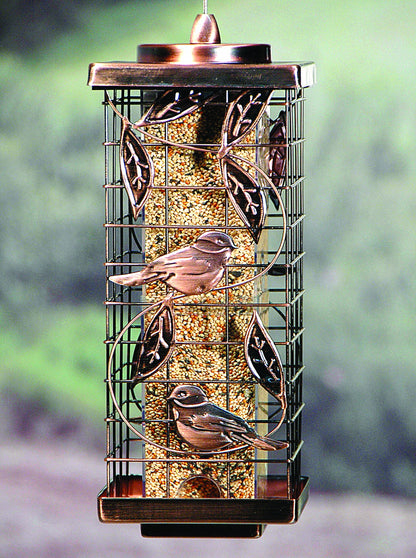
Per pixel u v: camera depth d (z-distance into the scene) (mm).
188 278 2383
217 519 2363
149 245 2496
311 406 5652
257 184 2344
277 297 4094
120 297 2695
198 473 2514
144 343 2396
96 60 5824
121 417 2426
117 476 2609
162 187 2408
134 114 3420
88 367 5879
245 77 2283
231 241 2391
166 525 2512
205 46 2357
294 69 2281
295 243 2664
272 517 2361
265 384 2371
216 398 2518
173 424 2516
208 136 2449
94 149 5840
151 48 2375
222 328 2494
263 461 2416
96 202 5852
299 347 2707
